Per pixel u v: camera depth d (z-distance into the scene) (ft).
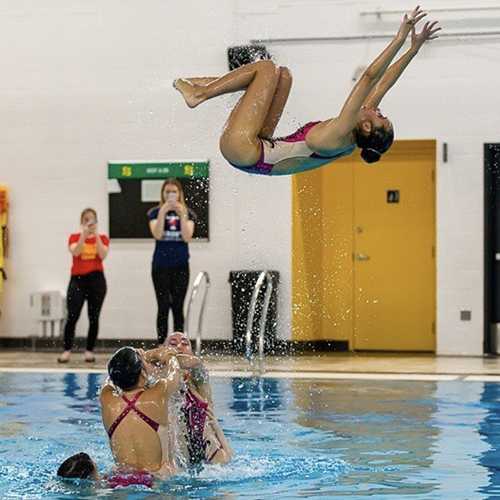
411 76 43.91
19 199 46.80
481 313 43.55
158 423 19.69
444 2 43.57
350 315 46.26
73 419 26.48
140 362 19.77
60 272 46.62
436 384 33.24
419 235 45.83
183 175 45.57
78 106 46.37
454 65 43.60
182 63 45.57
